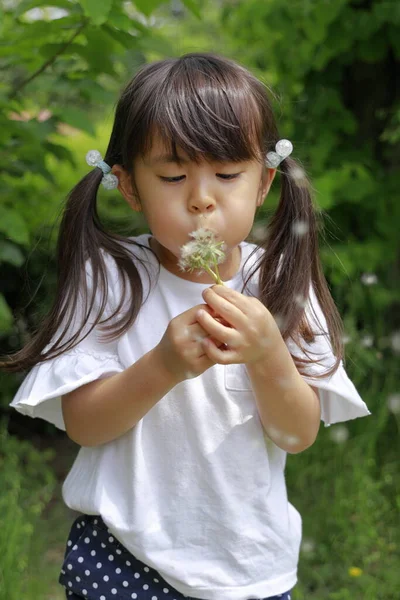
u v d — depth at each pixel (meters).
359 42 2.27
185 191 1.11
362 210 2.30
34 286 2.16
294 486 1.92
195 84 1.12
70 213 1.23
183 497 1.17
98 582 1.19
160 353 1.10
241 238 1.13
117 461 1.18
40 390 1.17
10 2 1.88
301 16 2.25
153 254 1.22
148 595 1.18
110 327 1.18
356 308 2.24
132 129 1.12
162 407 1.17
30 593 1.62
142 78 1.16
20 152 1.75
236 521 1.17
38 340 1.20
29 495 2.00
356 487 1.80
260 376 1.13
